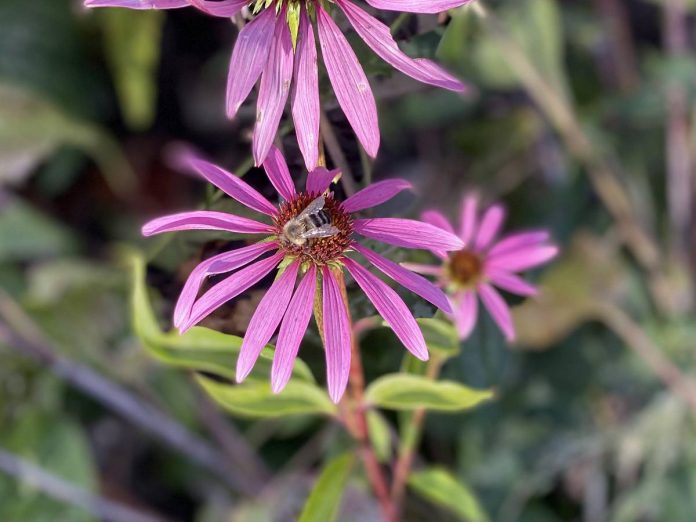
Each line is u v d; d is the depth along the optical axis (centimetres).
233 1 24
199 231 29
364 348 33
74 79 67
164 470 59
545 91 54
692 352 54
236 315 26
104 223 68
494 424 54
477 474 52
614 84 63
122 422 60
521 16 53
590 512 54
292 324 24
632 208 58
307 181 25
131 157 68
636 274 57
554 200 60
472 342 36
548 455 53
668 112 57
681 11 58
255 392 31
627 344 56
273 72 24
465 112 63
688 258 60
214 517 56
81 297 56
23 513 49
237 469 55
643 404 55
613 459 55
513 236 34
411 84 27
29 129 59
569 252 54
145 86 62
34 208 66
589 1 65
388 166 66
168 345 31
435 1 24
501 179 62
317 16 24
